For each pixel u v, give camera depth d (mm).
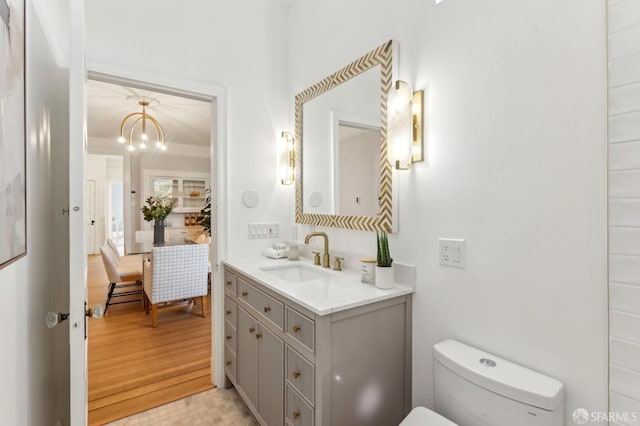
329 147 1933
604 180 870
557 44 963
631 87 811
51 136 1337
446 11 1291
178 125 4883
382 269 1390
